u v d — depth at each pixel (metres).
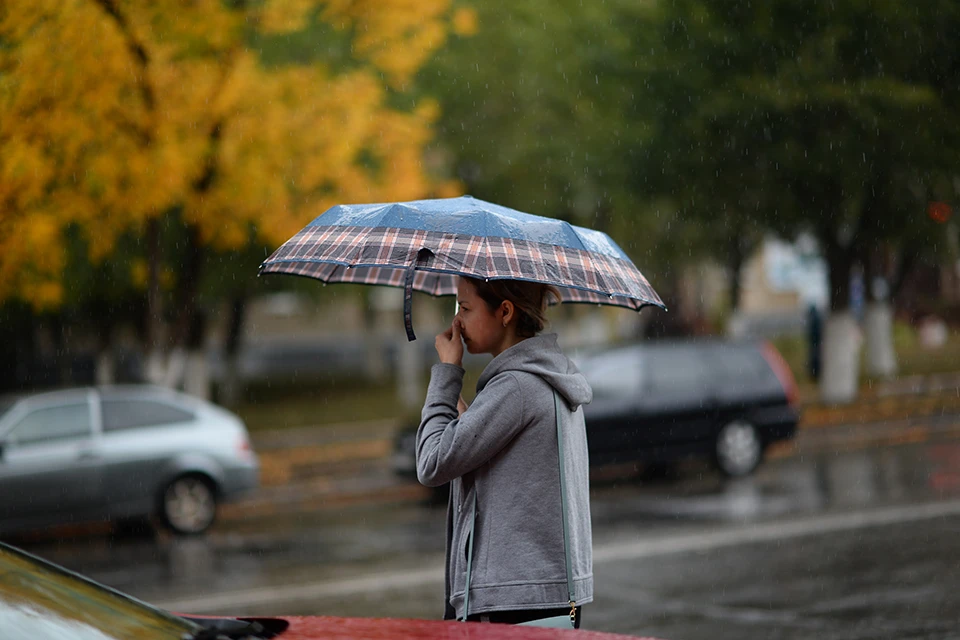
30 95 26.70
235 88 30.38
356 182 33.06
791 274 64.31
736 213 43.81
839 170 39.75
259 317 107.88
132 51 28.67
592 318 70.81
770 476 35.75
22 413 30.00
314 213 32.50
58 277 30.20
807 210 42.97
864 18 37.00
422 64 43.38
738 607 18.28
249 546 28.28
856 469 35.09
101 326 56.41
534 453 7.78
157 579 24.14
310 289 52.97
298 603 20.47
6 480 29.17
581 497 7.99
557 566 7.66
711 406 36.47
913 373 60.34
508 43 45.16
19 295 30.61
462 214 8.18
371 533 29.25
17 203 27.62
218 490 31.52
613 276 8.48
